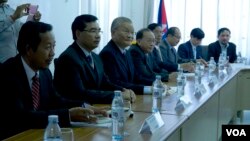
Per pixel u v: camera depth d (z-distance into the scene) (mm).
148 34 3615
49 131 1369
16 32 2945
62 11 4656
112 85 2684
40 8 4156
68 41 4824
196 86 3057
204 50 5988
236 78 4562
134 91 2779
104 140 1545
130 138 1574
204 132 2621
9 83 1816
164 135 1630
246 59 6207
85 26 2504
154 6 6586
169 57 4973
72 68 2412
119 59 3002
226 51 5922
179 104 2254
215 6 6359
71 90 2391
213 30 6395
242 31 6285
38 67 1953
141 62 3490
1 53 2848
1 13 2920
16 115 1777
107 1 5742
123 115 1680
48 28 1952
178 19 6496
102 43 5582
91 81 2543
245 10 6254
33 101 1938
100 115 1922
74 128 1736
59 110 1807
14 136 1616
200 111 2410
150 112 2102
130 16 6617
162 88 2588
